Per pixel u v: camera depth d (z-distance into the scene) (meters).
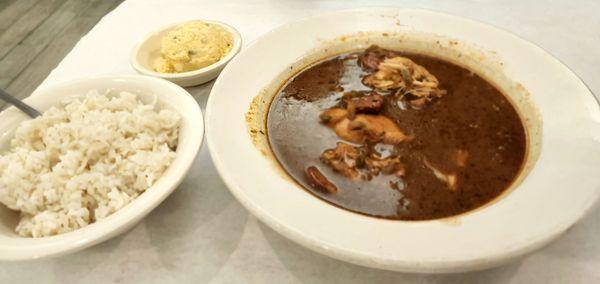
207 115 0.26
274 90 0.34
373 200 0.26
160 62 0.39
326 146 0.30
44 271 0.24
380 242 0.19
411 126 0.31
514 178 0.27
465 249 0.19
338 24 0.37
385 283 0.23
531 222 0.20
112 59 0.42
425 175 0.27
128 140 0.28
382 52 0.37
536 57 0.31
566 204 0.21
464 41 0.35
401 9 0.37
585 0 0.46
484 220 0.21
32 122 0.28
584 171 0.22
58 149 0.27
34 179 0.26
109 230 0.21
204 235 0.26
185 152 0.25
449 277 0.23
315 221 0.21
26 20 1.00
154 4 0.51
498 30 0.34
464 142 0.29
